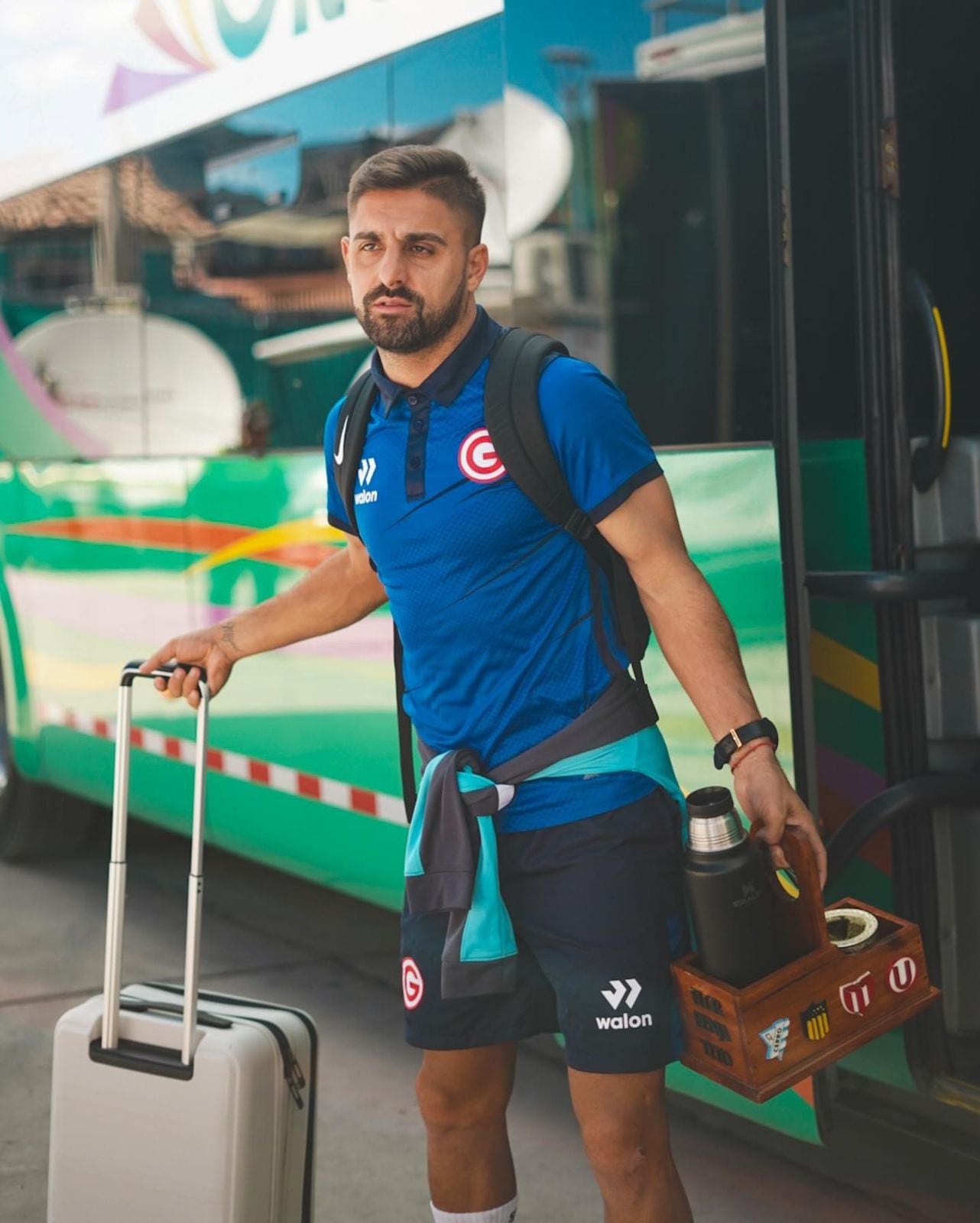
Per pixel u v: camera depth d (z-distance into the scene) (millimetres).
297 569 4742
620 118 3463
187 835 5719
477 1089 2705
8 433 6375
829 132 3439
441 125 4004
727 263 3320
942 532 3568
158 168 5203
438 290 2477
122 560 5645
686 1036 2504
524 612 2506
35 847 6805
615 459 2447
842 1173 3670
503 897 2570
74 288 5762
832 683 3451
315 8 4465
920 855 3449
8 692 6578
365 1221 3566
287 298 4668
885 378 3346
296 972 5340
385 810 4500
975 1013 3592
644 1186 2537
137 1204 2666
